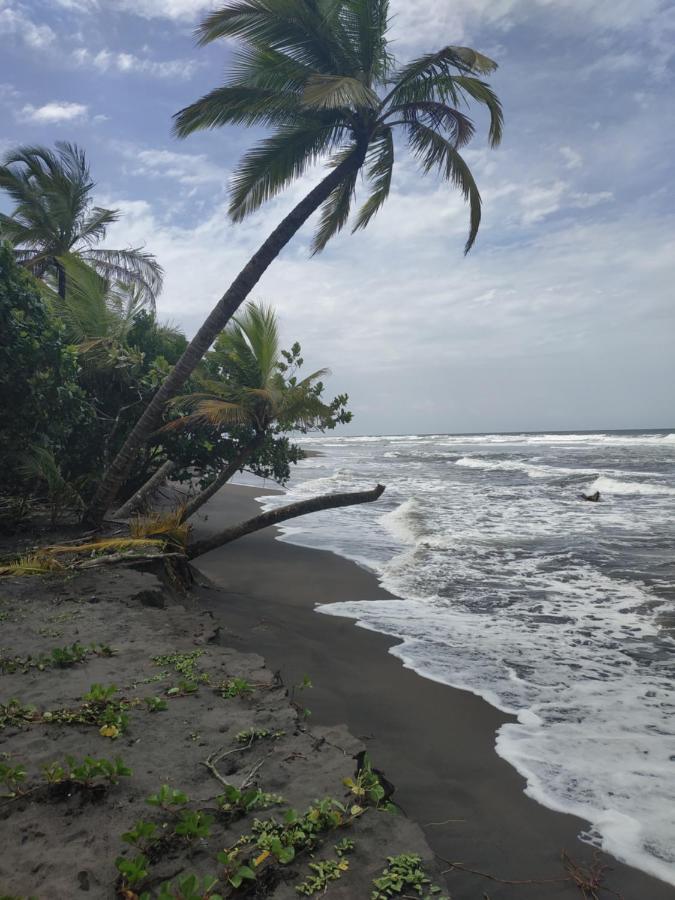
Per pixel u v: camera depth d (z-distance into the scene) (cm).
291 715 373
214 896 212
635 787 396
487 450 5906
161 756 319
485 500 2075
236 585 970
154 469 1504
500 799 386
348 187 1259
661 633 707
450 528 1484
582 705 522
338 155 1228
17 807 270
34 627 527
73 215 1905
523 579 982
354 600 878
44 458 980
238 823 264
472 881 311
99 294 1318
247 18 1016
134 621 552
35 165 1830
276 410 1051
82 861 237
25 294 957
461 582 971
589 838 346
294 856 245
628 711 509
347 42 1060
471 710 514
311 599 888
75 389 1038
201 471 1423
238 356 1170
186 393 1274
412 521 1569
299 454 1421
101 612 575
